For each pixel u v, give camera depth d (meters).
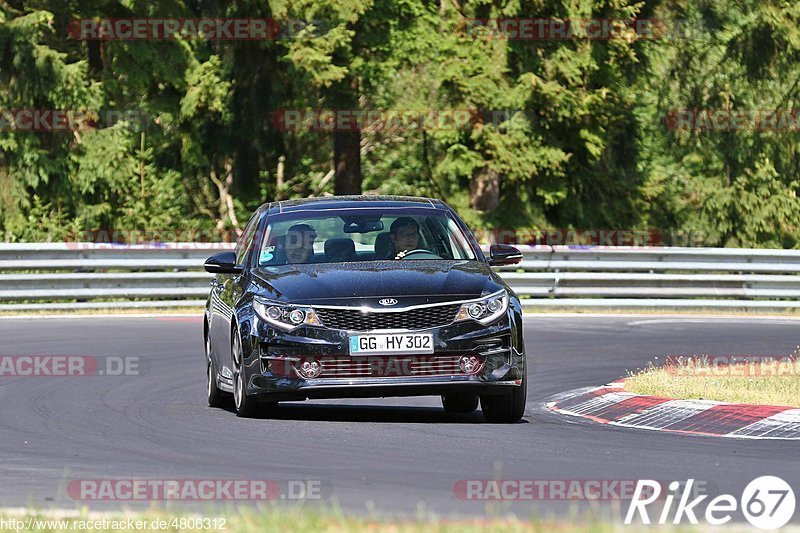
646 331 60.50
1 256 69.50
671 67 115.81
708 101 114.88
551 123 103.00
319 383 30.80
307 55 97.44
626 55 102.75
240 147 108.75
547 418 33.72
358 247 34.28
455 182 114.50
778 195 116.25
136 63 100.25
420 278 31.89
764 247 116.62
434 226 35.22
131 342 53.72
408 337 30.80
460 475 24.47
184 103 102.94
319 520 18.28
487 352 31.16
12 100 91.06
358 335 30.77
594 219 108.75
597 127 103.88
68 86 91.00
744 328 62.31
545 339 56.88
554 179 104.38
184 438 29.69
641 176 113.56
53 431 31.42
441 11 105.50
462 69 99.94
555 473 24.69
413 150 138.50
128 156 97.88
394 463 25.88
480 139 101.12
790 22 109.94
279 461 26.23
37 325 60.91
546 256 74.56
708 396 35.44
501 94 99.81
